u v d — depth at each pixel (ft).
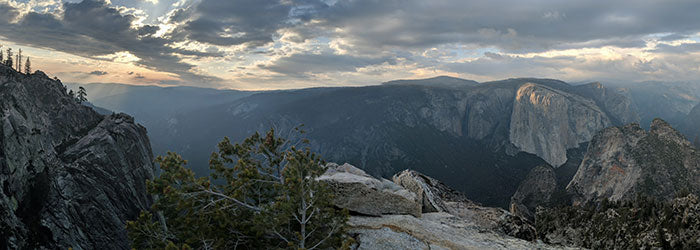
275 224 47.83
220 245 48.98
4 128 224.12
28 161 236.22
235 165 55.93
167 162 53.26
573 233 69.72
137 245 51.49
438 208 82.12
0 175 207.31
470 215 77.51
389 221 63.57
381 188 73.46
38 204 228.43
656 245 57.52
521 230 69.77
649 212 66.18
